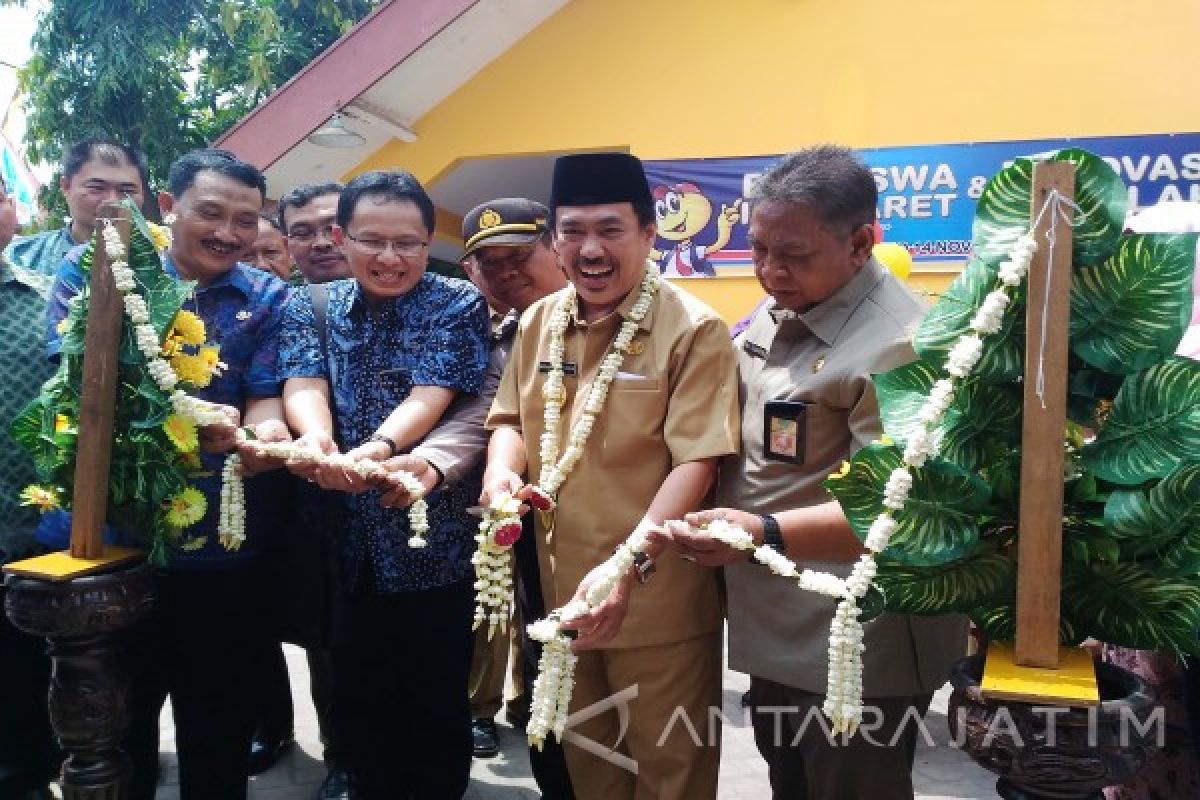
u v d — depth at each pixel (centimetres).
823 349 189
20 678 265
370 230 235
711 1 589
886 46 565
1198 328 195
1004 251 144
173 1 831
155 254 200
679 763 207
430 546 240
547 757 261
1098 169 135
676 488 194
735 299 600
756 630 197
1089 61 539
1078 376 145
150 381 196
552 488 208
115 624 190
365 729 256
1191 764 203
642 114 604
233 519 213
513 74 617
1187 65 529
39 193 828
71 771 198
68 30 798
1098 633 147
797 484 188
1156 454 136
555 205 208
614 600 185
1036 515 135
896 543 145
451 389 238
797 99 580
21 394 257
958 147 557
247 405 246
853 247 185
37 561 194
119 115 809
